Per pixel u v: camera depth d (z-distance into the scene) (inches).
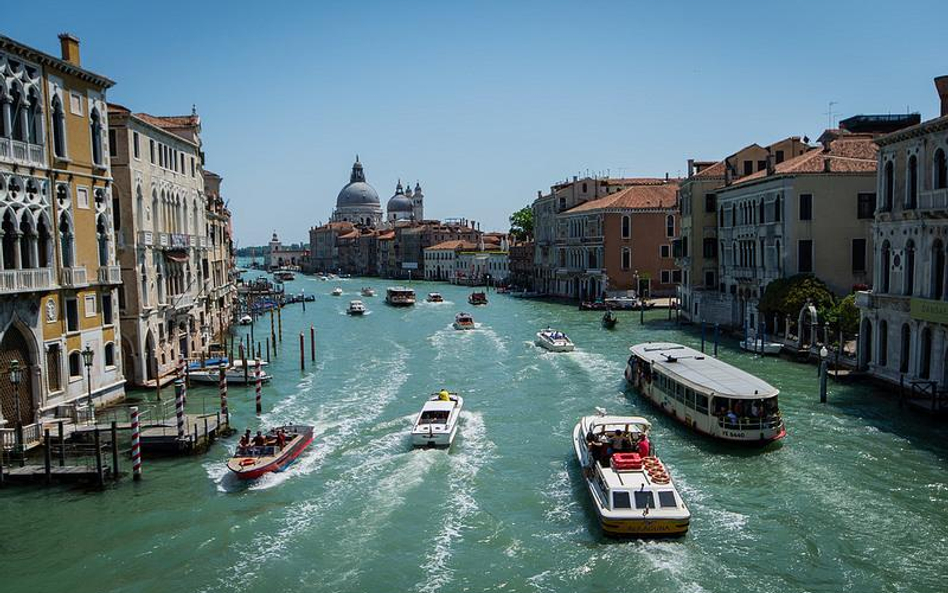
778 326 1820.9
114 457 944.3
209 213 2186.3
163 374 1520.7
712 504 834.2
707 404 1048.2
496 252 5447.8
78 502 876.6
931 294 1170.0
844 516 791.1
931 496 834.2
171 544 767.7
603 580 678.5
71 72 1154.7
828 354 1520.7
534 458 1014.4
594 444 914.7
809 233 1731.1
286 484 928.3
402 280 6432.1
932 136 1166.3
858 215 1733.5
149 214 1472.7
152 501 877.8
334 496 886.4
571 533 775.7
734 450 1008.2
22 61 1038.4
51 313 1092.5
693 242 2298.2
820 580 667.4
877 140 1315.2
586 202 3617.1
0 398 998.4
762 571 685.3
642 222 3026.6
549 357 1802.4
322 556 737.6
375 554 738.2
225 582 692.1
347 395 1439.5
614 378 1515.7
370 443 1093.1
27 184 1048.2
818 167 1733.5
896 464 930.7
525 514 828.6
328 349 2098.9
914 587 653.3
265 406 1346.0
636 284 3024.1
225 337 2203.5
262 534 787.4
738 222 2042.3
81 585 692.7
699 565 697.6
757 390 1034.1
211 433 1088.2
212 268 2158.0
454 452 1042.7
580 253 3321.9
